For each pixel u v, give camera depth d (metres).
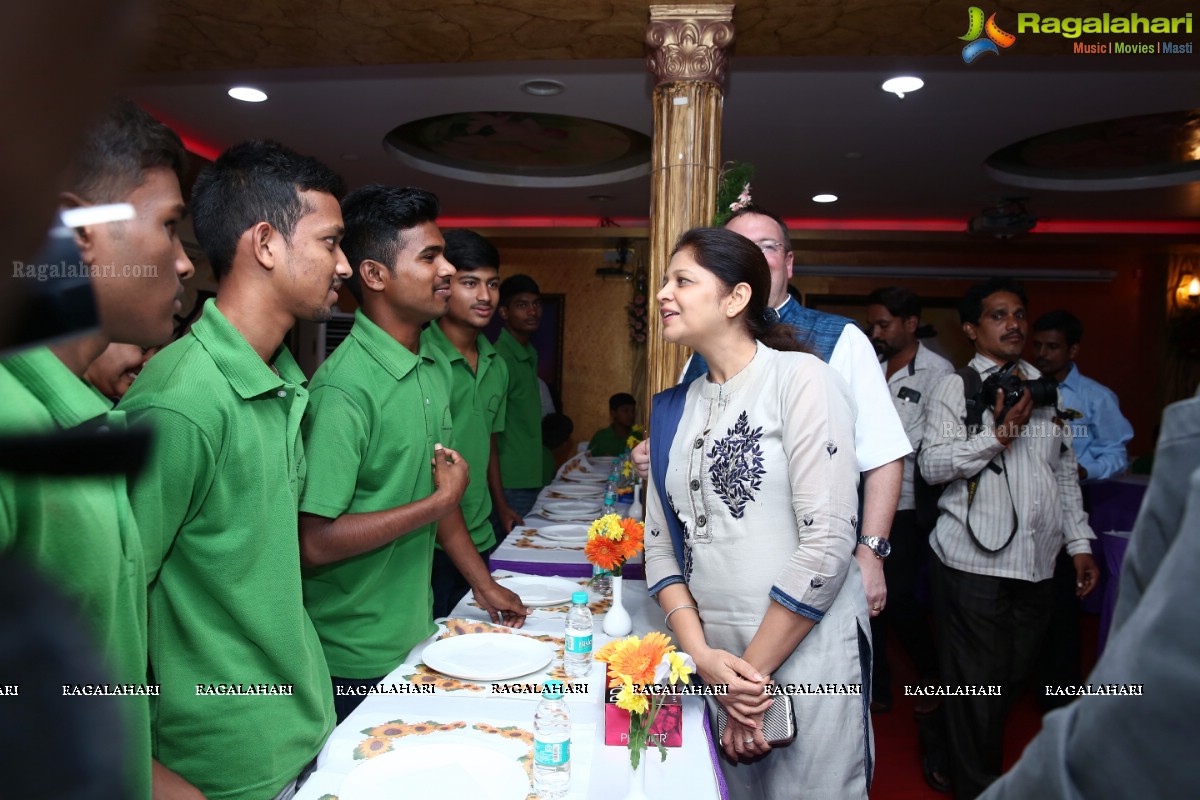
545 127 5.91
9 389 0.62
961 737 2.73
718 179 3.21
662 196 3.19
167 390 1.18
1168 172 6.44
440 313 1.88
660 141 3.20
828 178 6.63
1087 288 8.62
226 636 1.26
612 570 1.91
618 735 1.38
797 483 1.51
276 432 1.31
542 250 8.98
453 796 1.13
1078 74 4.37
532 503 4.25
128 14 0.18
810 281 8.77
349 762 1.28
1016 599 2.69
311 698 1.33
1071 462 2.88
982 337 2.76
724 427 1.61
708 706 1.72
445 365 2.11
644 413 3.23
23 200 0.21
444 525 1.98
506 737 1.37
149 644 1.23
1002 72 4.37
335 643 1.69
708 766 1.32
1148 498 0.55
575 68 4.52
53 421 0.67
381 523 1.59
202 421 1.18
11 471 0.30
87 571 0.68
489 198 7.64
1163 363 8.47
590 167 7.01
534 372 4.38
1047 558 2.67
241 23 3.37
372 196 1.84
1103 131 5.56
